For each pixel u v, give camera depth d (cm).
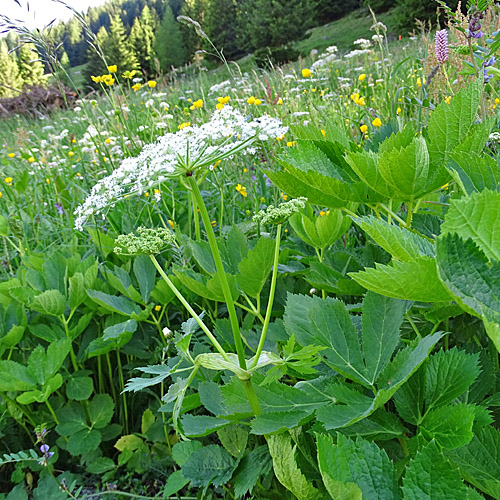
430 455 54
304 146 110
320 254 151
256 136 102
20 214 283
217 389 120
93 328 193
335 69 703
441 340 114
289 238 188
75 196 322
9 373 154
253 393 91
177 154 90
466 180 97
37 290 182
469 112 98
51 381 156
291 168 101
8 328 176
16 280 179
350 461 62
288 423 88
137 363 183
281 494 112
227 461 116
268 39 2452
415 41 659
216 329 140
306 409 91
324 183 102
